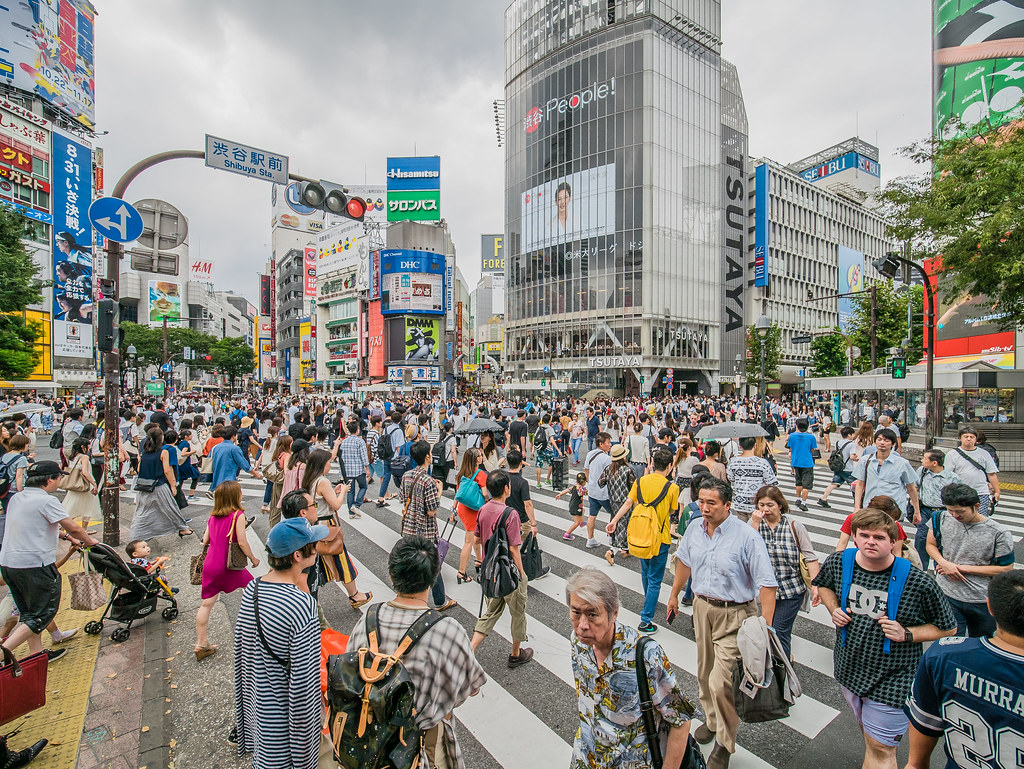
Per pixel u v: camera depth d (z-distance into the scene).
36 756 3.25
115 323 6.78
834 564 2.92
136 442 11.68
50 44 33.62
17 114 31.06
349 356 70.25
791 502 10.76
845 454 11.09
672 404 26.03
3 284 17.22
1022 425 15.71
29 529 4.13
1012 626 1.72
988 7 22.06
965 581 3.85
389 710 1.93
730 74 59.62
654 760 2.09
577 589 2.12
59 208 33.47
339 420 14.91
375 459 11.61
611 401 39.25
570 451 14.81
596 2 51.97
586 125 52.34
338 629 5.05
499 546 4.29
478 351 118.31
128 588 4.89
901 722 2.66
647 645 2.12
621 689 2.12
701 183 53.62
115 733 3.51
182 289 93.81
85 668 4.33
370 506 10.27
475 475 6.17
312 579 4.36
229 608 5.56
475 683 2.32
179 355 64.38
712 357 54.41
